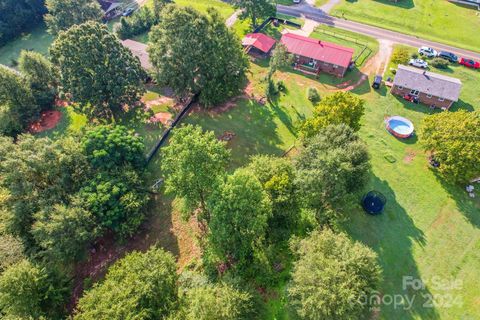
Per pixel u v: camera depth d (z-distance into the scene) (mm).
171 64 52562
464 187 45938
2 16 83375
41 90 61000
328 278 26500
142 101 62094
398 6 90688
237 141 53500
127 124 57188
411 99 59969
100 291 29734
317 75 67188
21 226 37094
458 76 66875
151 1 99062
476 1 90625
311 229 38906
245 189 32250
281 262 36812
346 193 35312
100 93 53125
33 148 40812
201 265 38719
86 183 40500
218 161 36969
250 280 35281
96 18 80875
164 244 41625
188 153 34844
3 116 53094
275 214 37094
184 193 37406
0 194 37250
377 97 61219
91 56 50781
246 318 28703
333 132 38688
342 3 92938
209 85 54719
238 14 83312
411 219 42219
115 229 39062
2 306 31062
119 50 54594
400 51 70688
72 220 35781
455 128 44781
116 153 43156
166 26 51938
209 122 56938
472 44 77250
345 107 44344
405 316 33812
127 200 39938
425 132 48250
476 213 43125
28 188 37438
